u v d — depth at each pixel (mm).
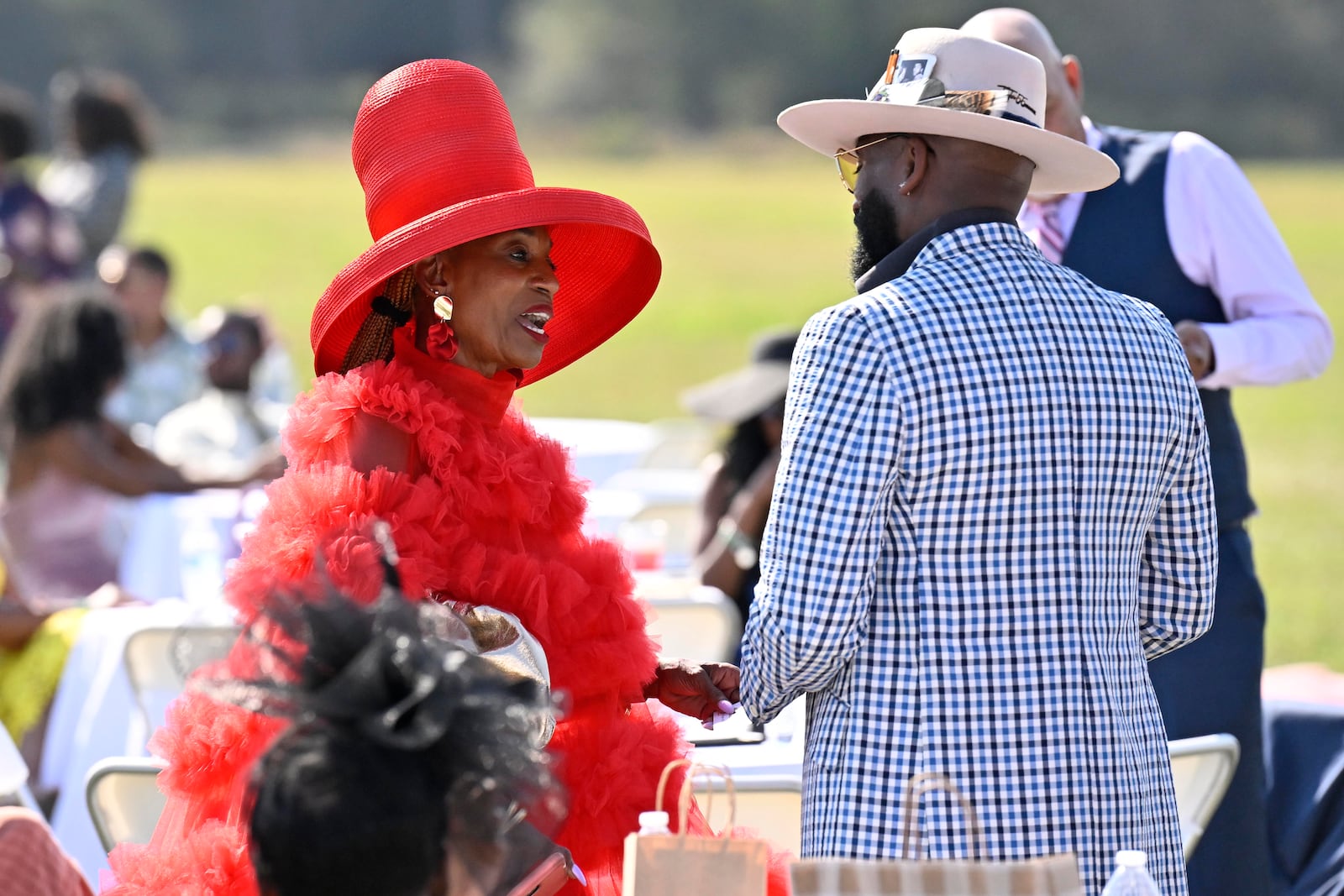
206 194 162500
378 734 6070
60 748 14766
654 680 10078
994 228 8688
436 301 9484
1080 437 8297
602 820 9305
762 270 119125
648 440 27094
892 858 8117
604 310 11047
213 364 25781
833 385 8258
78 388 20438
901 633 8266
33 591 20125
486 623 8820
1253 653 12727
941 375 8164
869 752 8242
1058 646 8234
